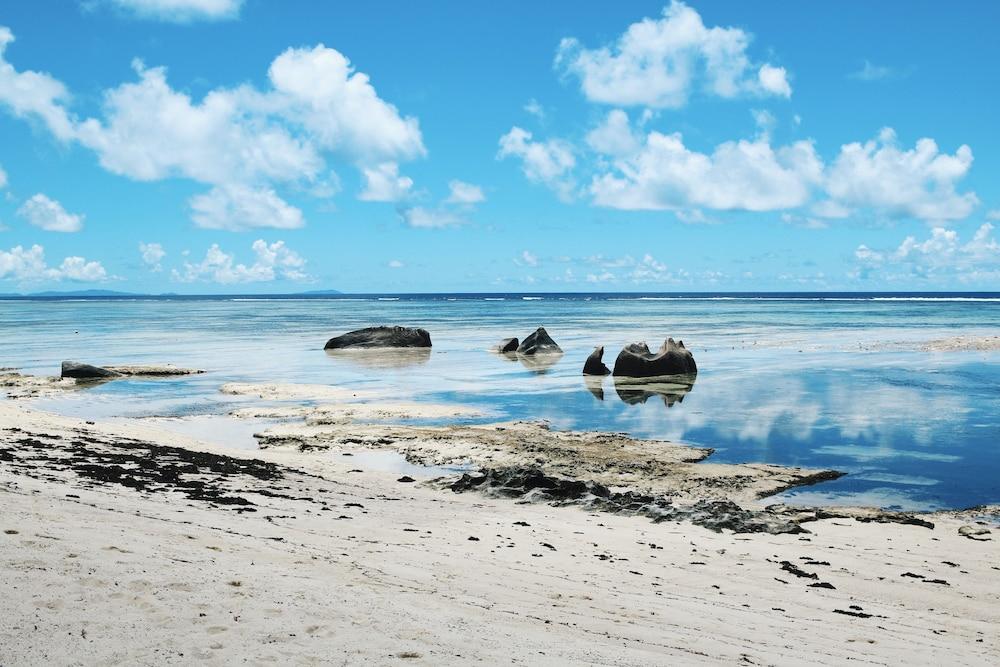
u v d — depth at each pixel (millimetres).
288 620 7113
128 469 17500
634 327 88562
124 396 35531
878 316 110500
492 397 35469
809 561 13453
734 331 79375
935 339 65500
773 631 9328
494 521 15797
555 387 38781
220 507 14141
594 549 13703
